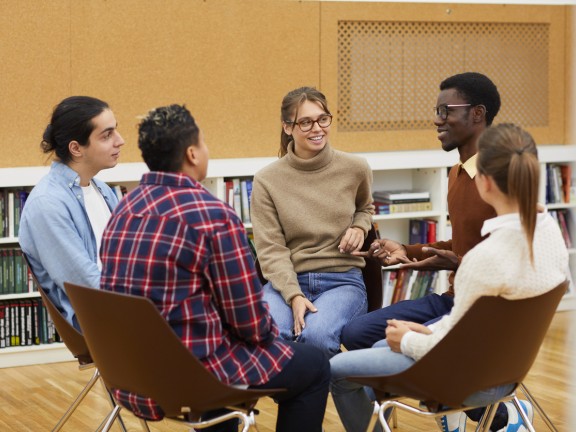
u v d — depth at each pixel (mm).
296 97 3105
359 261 3188
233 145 4695
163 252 2098
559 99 5406
